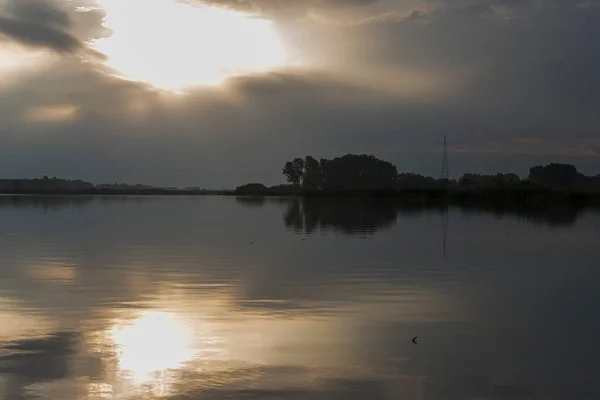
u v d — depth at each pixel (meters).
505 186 115.50
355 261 25.16
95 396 9.20
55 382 9.78
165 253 27.89
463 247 31.19
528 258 26.45
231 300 16.52
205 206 92.88
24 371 10.30
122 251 28.78
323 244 32.53
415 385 9.81
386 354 11.48
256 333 12.94
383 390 9.58
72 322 13.83
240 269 22.58
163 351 11.55
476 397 9.35
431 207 89.56
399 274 21.45
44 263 24.08
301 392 9.45
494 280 20.22
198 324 13.70
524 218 59.12
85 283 19.23
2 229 43.09
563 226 47.34
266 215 64.25
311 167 181.38
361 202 115.06
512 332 13.17
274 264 24.08
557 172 149.12
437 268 23.06
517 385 9.86
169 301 16.33
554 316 14.74
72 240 34.50
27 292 17.62
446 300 16.69
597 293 17.88
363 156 178.12
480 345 12.16
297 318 14.36
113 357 11.16
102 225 47.81
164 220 54.81
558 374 10.39
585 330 13.38
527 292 17.94
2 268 22.62
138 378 10.00
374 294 17.48
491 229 43.84
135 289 18.17
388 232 40.91
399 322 14.02
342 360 11.09
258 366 10.70
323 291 17.94
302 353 11.49
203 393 9.36
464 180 128.25
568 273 21.91
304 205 98.12
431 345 12.10
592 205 99.94
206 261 24.97
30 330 13.07
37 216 60.31
